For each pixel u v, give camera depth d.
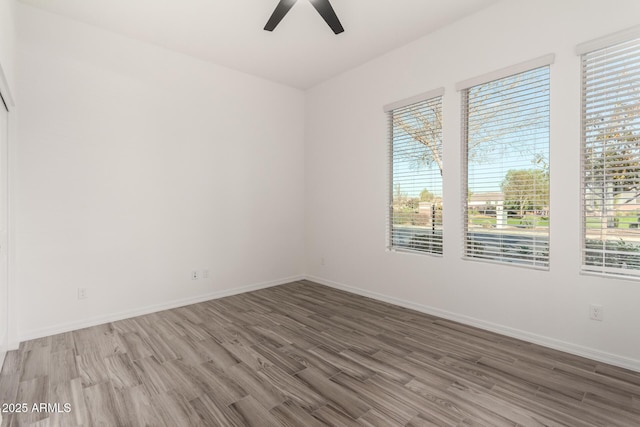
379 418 1.72
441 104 3.23
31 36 2.75
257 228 4.32
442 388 2.00
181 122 3.63
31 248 2.77
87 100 3.03
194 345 2.63
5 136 2.52
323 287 4.43
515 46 2.66
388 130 3.73
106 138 3.14
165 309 3.52
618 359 2.23
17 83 2.69
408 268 3.52
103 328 2.99
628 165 2.21
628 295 2.19
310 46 3.49
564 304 2.46
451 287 3.15
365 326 3.02
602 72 2.29
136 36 3.25
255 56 3.71
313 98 4.66
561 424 1.67
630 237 2.22
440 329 2.93
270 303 3.72
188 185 3.69
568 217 2.43
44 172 2.82
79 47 2.98
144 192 3.38
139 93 3.33
